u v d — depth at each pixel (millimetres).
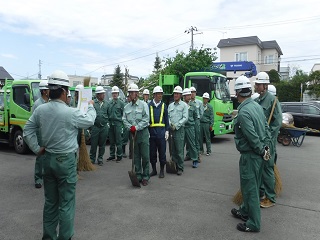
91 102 3648
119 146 8008
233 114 12250
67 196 3242
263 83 4828
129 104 5949
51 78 3230
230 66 14719
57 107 3189
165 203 4840
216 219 4219
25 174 6688
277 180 5137
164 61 17578
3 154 9070
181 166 6668
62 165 3178
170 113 6715
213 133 11438
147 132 5863
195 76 11305
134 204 4801
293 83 28266
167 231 3844
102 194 5297
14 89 8836
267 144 3936
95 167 7246
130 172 5695
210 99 11055
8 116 9102
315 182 6086
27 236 3729
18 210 4570
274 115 4793
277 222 4121
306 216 4336
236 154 9148
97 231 3846
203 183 5980
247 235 3732
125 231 3846
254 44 34844
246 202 3814
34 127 3266
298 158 8648
